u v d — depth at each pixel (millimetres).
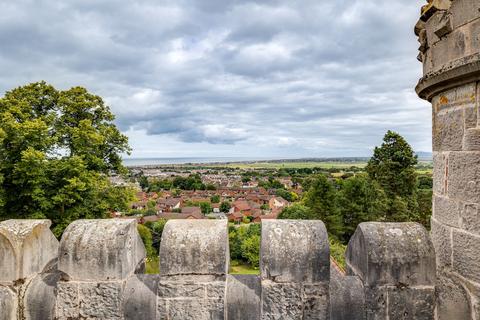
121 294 2758
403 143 38688
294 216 47250
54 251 3197
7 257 2828
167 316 2719
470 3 2439
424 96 3162
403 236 2732
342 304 2666
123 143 26031
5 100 21750
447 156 2764
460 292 2570
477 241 2453
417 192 38500
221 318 2719
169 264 2723
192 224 2891
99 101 25688
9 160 20109
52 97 24719
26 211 20172
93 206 22625
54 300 2838
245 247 36938
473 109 2506
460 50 2520
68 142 23656
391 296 2658
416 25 3100
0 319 2789
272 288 2660
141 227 33906
